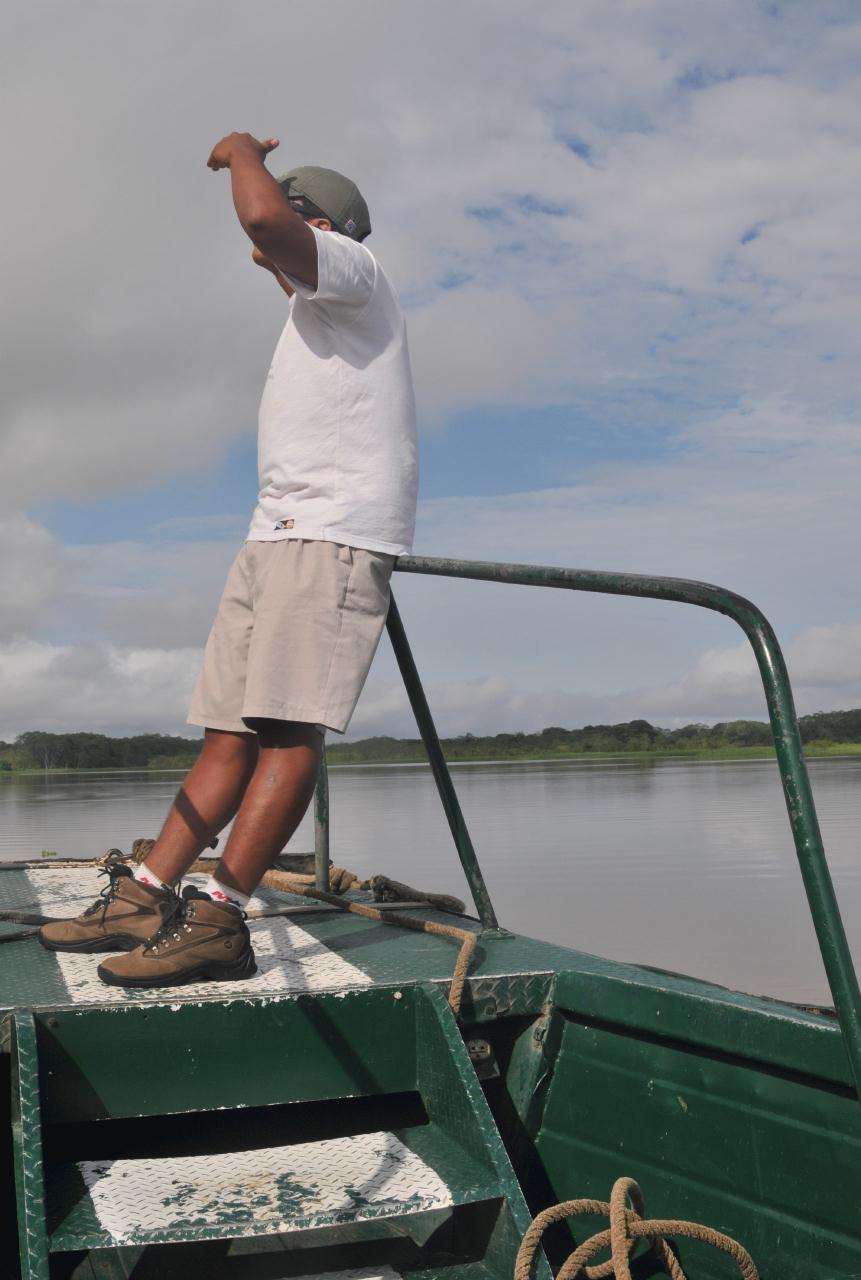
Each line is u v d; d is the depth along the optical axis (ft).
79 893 10.08
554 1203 7.08
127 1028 5.98
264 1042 6.20
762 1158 5.90
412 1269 5.95
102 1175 5.62
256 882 7.10
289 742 7.22
